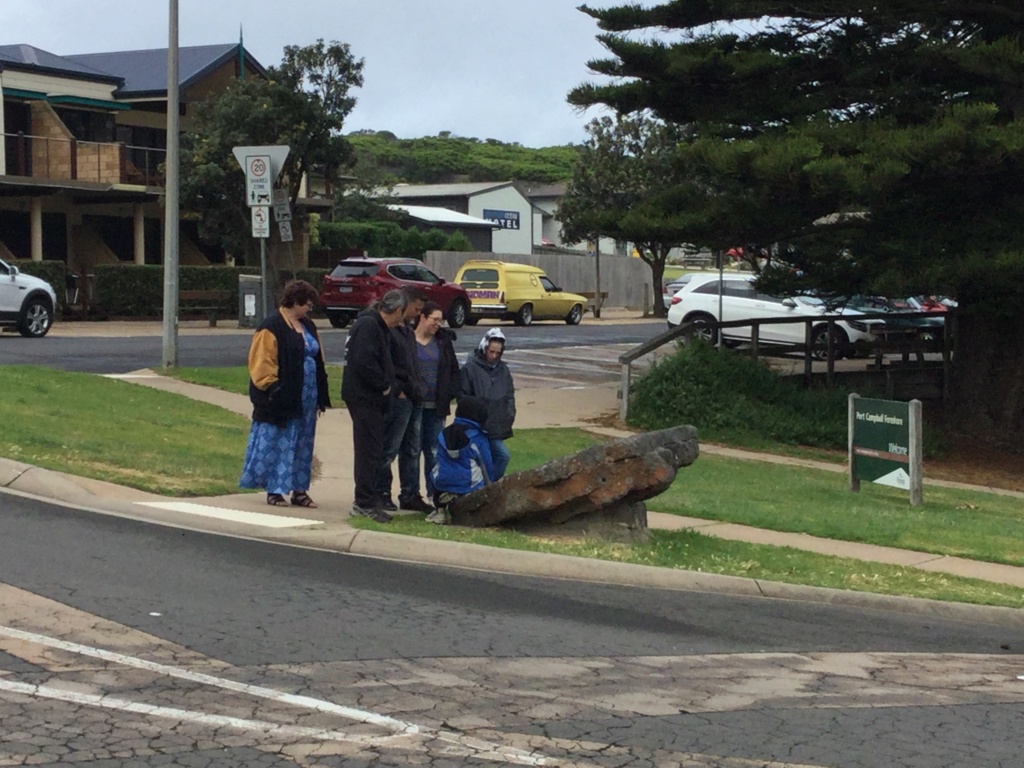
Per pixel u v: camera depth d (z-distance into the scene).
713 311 30.34
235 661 6.71
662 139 45.91
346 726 5.81
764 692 6.90
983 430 21.91
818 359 25.59
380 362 10.56
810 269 21.62
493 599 8.65
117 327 31.58
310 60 39.75
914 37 20.19
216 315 33.69
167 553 9.16
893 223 19.97
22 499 10.73
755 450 19.53
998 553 11.77
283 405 10.89
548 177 117.12
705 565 10.08
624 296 57.91
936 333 24.42
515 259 52.28
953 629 9.16
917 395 24.09
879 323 25.09
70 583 8.05
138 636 7.03
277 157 19.25
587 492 10.39
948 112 18.22
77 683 6.18
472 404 10.87
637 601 9.03
